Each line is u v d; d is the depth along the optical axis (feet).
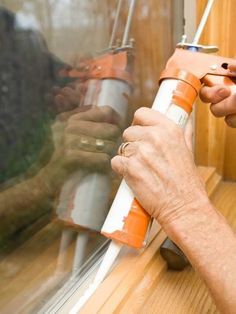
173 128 1.39
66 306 1.38
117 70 1.84
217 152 2.50
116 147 1.91
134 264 1.53
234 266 1.16
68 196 1.69
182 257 1.59
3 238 1.47
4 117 1.42
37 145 1.57
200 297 1.48
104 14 1.79
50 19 1.50
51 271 1.51
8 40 1.37
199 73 1.47
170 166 1.34
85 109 1.75
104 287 1.40
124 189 1.40
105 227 1.39
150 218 1.41
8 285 1.40
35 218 1.58
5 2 1.33
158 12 2.12
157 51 2.15
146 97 2.14
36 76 1.50
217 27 2.19
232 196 2.34
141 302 1.41
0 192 1.46
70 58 1.64
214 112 1.59
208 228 1.26
